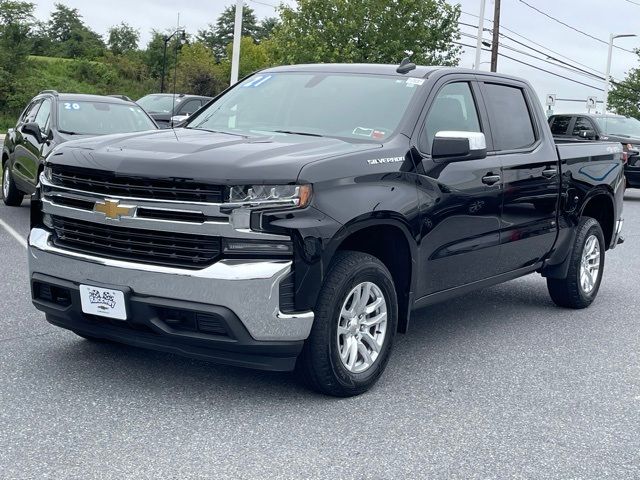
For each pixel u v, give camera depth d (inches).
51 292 192.7
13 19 2354.8
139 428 169.3
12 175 498.3
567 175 280.5
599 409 195.2
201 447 161.2
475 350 242.4
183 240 174.1
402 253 207.6
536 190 261.1
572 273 293.3
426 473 154.5
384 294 198.4
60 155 193.2
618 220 322.0
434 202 211.2
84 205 185.0
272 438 167.3
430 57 1366.9
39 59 2731.3
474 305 305.0
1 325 242.7
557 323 281.3
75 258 183.9
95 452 156.6
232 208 170.1
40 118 471.8
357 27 1306.6
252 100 239.9
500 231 244.1
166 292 173.3
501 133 251.9
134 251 178.5
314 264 175.9
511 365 228.5
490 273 247.1
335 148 194.1
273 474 150.6
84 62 2748.5
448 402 195.2
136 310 176.4
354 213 183.3
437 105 226.2
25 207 518.9
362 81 232.4
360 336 195.3
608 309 307.6
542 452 167.5
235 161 174.4
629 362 236.8
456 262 226.2
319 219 176.9
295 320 175.2
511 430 179.0
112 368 206.1
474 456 163.6
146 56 3097.9
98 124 455.5
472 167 229.1
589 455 167.0
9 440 160.4
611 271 389.7
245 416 178.4
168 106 874.8
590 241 303.0
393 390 202.1
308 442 166.2
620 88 2316.7
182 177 172.2
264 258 172.4
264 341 174.1
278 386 198.4
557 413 191.2
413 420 181.8
